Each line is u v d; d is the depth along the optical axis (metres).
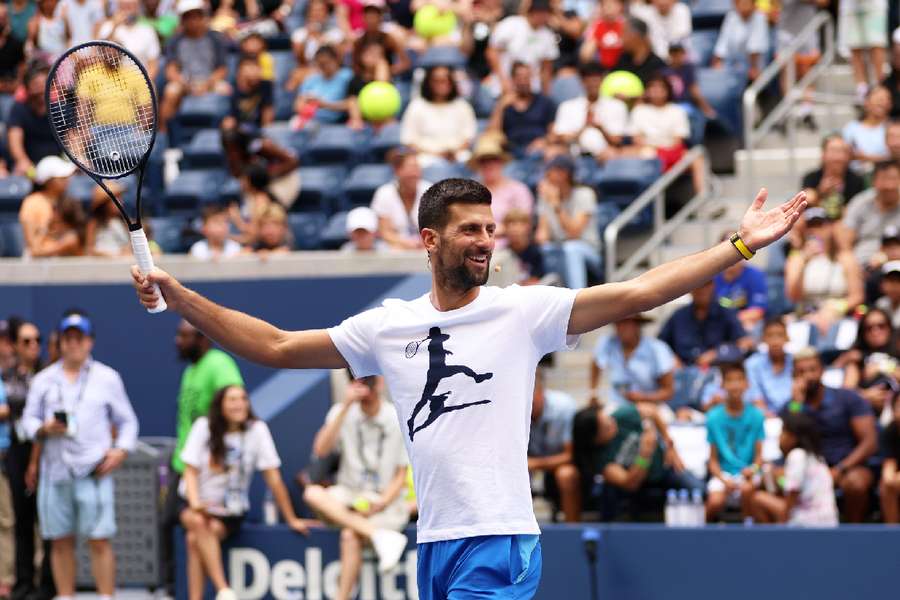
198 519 31.17
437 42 51.59
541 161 43.25
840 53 45.81
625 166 41.81
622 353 34.81
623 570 29.34
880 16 44.28
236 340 15.84
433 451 15.42
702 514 30.69
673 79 44.09
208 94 49.19
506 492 15.38
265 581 31.45
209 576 31.64
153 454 34.91
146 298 15.59
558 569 29.69
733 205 42.50
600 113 43.41
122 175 16.42
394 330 15.71
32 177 44.69
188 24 50.00
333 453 31.53
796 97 43.91
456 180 15.55
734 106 44.88
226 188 44.75
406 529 30.88
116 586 35.09
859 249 38.25
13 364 35.22
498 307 15.50
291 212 44.31
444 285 15.57
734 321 35.56
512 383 15.42
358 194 44.00
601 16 47.88
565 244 38.53
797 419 30.27
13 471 34.31
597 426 32.09
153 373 38.31
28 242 40.38
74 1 53.00
